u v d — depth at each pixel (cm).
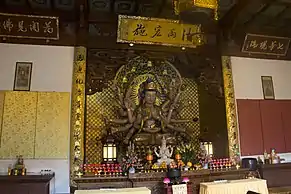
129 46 737
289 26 809
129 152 670
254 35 797
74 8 690
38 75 689
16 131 656
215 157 794
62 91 693
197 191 657
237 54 827
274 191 721
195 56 806
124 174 634
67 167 663
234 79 820
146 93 744
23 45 696
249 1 670
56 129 673
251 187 611
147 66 783
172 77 797
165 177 631
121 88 757
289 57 874
